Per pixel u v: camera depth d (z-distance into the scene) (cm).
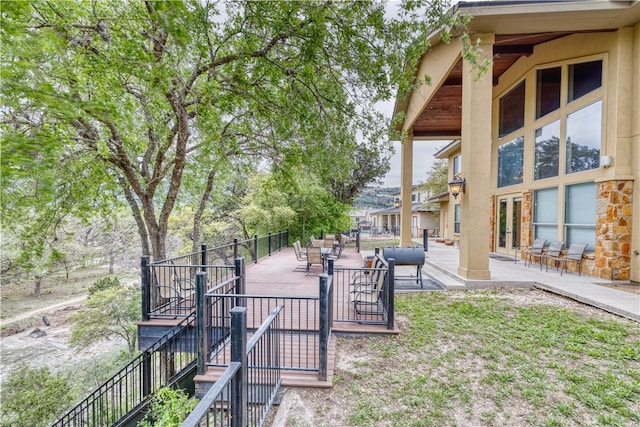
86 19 412
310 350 369
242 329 194
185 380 464
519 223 970
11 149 325
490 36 613
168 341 462
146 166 707
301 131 541
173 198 703
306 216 1619
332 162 624
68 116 348
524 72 896
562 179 764
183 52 377
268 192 1379
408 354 359
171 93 458
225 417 293
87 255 1257
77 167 563
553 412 253
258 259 1098
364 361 345
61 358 1123
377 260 541
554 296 563
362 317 462
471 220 637
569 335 390
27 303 1482
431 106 1102
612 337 380
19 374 820
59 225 643
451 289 624
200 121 538
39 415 722
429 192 2677
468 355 352
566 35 740
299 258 835
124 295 1071
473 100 626
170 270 501
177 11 256
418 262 641
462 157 679
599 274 648
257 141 701
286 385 297
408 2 371
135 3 380
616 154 623
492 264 846
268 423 260
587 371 310
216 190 1362
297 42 416
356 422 248
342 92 488
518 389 286
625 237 619
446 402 270
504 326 427
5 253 637
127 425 459
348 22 389
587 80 703
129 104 455
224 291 443
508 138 1011
